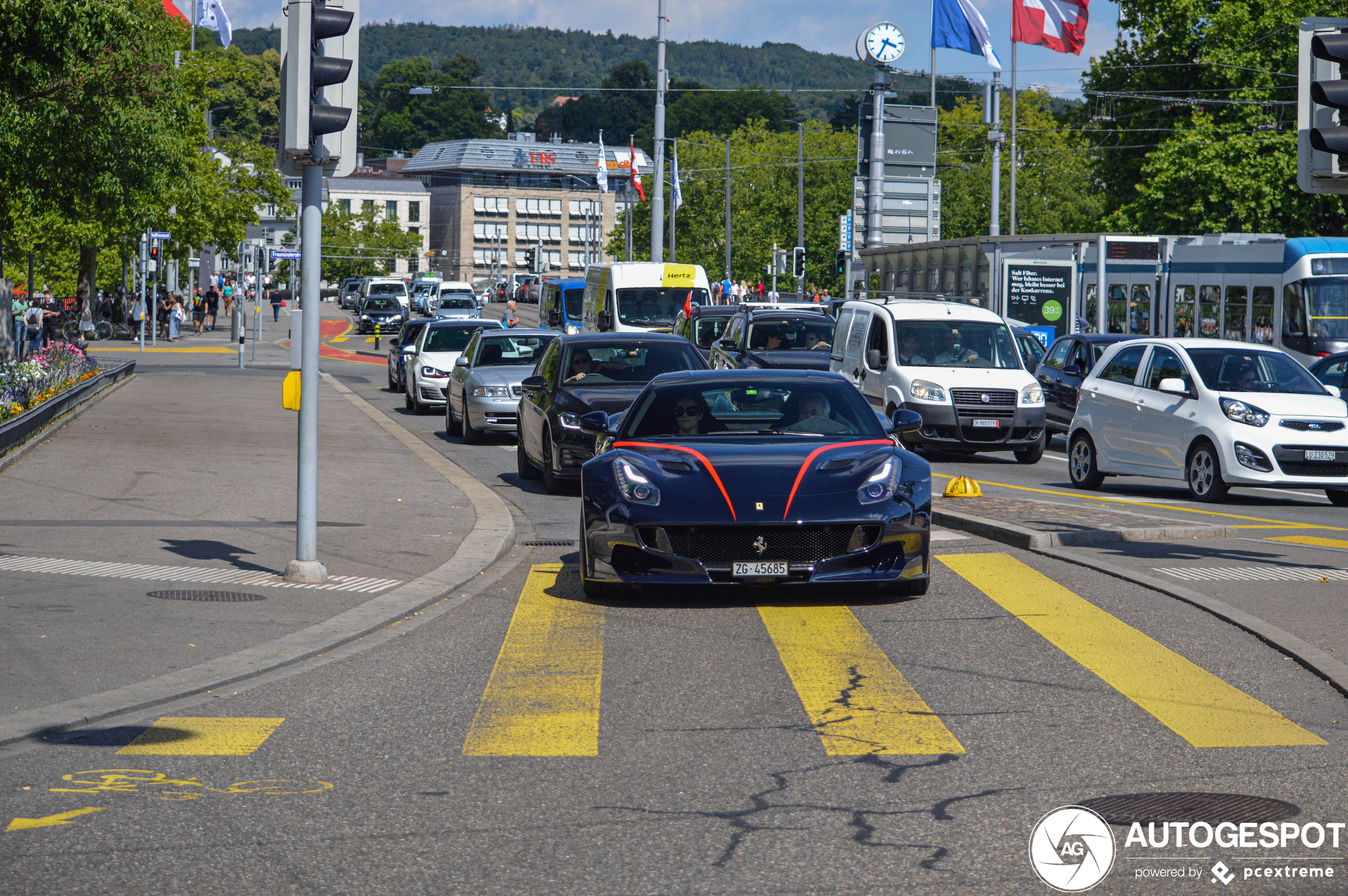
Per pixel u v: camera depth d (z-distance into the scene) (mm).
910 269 39938
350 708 6586
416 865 4551
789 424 9977
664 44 48281
